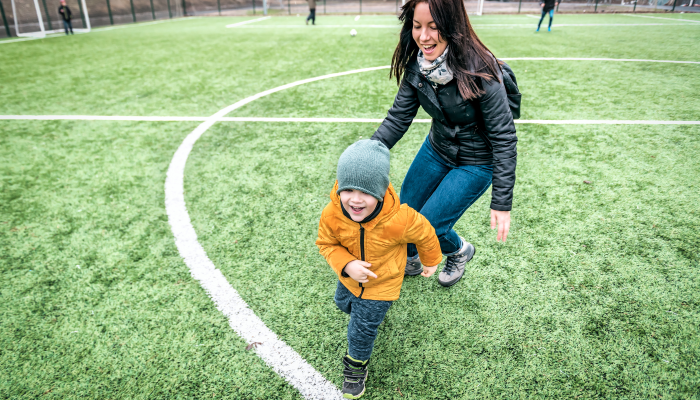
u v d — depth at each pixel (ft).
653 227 9.71
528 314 7.39
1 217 10.84
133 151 14.90
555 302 7.63
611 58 28.27
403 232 5.24
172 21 71.10
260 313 7.63
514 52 31.68
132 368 6.56
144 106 20.20
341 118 17.94
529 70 25.40
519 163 13.17
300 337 7.13
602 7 76.84
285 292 8.14
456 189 6.62
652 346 6.63
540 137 15.12
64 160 14.24
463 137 6.40
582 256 8.82
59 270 8.81
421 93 6.15
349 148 4.94
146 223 10.52
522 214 10.43
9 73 27.81
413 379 6.30
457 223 10.16
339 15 79.30
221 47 37.42
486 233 9.73
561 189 11.55
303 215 10.77
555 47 33.55
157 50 36.37
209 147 15.12
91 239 9.89
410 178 7.43
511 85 5.92
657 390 5.93
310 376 6.43
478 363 6.50
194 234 10.03
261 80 24.97
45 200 11.67
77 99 21.53
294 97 21.24
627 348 6.62
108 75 26.89
